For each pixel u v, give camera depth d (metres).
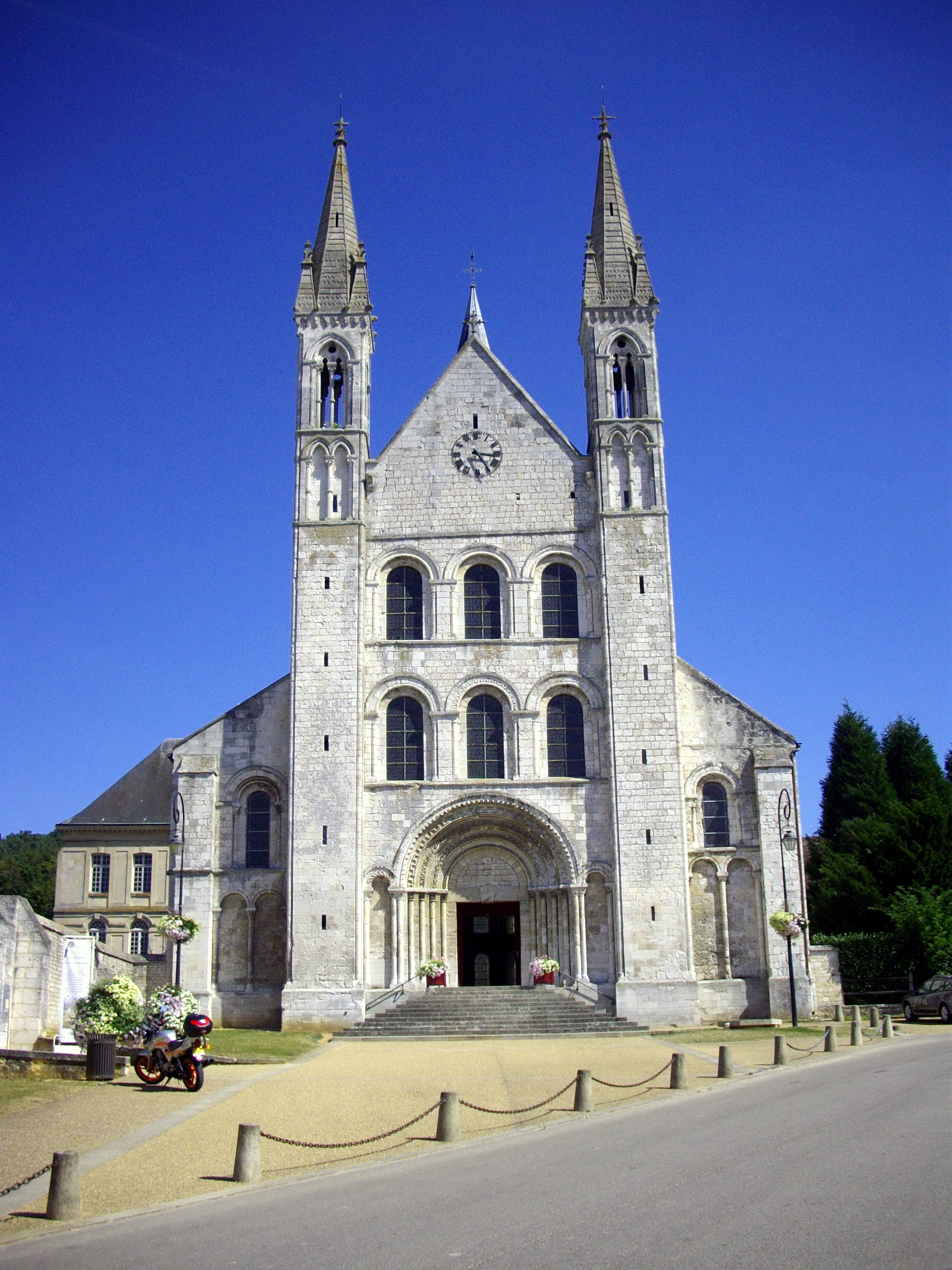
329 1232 15.73
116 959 45.78
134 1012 34.06
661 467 55.34
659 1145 20.83
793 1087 28.38
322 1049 42.09
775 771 53.25
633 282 57.84
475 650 54.25
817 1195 16.23
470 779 53.03
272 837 53.50
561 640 54.25
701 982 51.31
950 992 47.91
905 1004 51.00
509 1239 14.80
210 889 52.50
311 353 57.00
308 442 55.84
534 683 53.88
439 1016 47.78
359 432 55.94
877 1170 17.61
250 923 52.28
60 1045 34.53
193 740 54.41
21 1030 34.84
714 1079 31.39
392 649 54.28
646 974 49.84
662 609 53.62
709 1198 16.39
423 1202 17.27
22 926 35.38
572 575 55.69
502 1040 45.25
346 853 51.03
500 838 53.62
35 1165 20.66
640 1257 13.70
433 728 53.47
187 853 52.94
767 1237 14.24
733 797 53.59
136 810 87.00
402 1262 14.00
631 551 54.38
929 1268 12.76
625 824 51.41
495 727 54.00
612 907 51.31
